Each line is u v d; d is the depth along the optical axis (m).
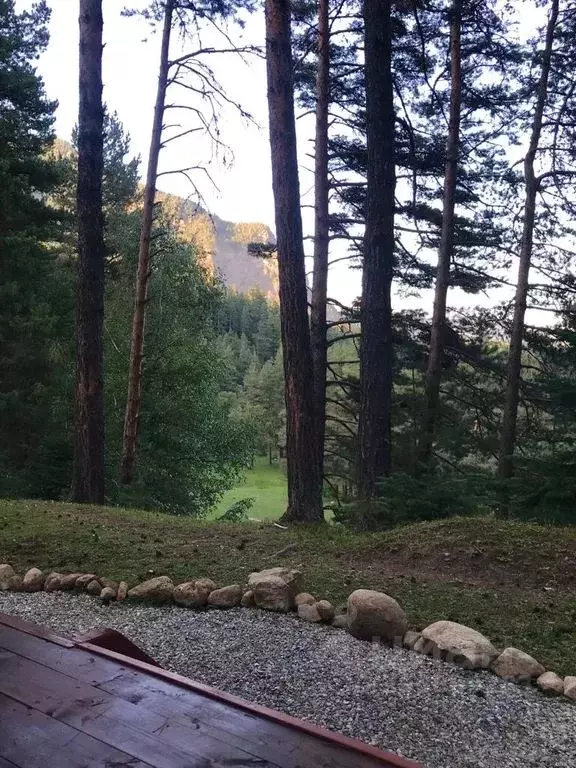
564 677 3.38
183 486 17.41
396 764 1.52
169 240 17.19
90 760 1.51
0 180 14.09
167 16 11.27
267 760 1.53
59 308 16.22
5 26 15.30
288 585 4.55
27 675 2.00
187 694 1.88
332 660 3.59
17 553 5.73
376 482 7.49
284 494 34.91
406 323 14.48
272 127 7.91
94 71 9.13
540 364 13.46
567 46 12.38
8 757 1.53
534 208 12.88
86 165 9.20
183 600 4.62
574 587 4.93
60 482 14.43
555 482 6.29
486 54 12.27
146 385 16.86
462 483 6.98
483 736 2.77
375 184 8.12
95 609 4.55
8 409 14.50
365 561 5.72
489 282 14.47
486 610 4.38
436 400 11.25
